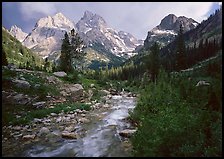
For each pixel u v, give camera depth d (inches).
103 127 802.8
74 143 645.3
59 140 668.7
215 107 582.2
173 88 737.0
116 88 2365.9
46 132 735.1
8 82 1144.8
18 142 645.9
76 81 1749.5
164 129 508.4
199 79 831.1
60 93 1330.0
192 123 516.7
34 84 1262.3
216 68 856.9
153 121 569.3
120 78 5329.7
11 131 730.8
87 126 819.4
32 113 931.3
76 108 1101.1
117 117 956.0
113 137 687.7
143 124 600.7
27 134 711.1
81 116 976.3
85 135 716.7
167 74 868.6
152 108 741.3
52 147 614.9
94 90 1744.6
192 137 497.4
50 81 1439.5
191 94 667.4
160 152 490.9
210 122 530.6
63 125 825.5
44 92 1232.8
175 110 589.3
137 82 2672.2
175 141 496.4
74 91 1454.2
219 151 454.9
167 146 495.8
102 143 639.8
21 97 1058.1
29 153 571.8
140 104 836.6
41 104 1067.3
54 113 979.3
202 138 488.7
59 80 1539.1
